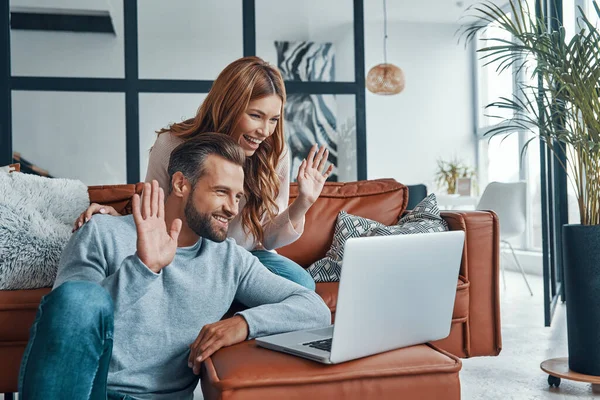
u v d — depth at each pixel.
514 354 3.10
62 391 1.07
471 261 2.74
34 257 2.22
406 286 1.36
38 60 4.34
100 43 4.41
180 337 1.47
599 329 2.45
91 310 1.11
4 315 2.08
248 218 2.15
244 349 1.39
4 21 4.28
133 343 1.42
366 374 1.27
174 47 4.50
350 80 4.68
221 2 4.56
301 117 4.62
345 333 1.26
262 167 2.15
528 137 7.34
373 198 3.02
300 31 4.64
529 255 6.88
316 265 2.69
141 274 1.29
